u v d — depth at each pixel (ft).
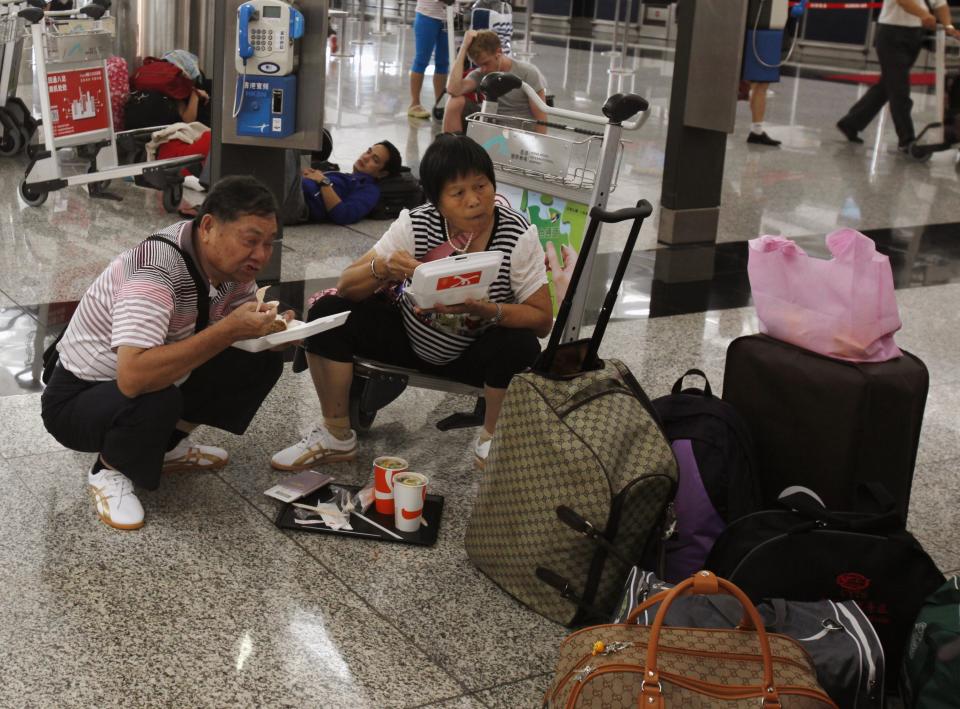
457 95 23.63
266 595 8.77
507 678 8.00
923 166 30.63
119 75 23.62
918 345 15.96
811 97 43.16
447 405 13.02
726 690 6.37
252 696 7.54
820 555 7.74
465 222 10.03
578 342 9.12
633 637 6.91
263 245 9.06
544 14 67.21
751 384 9.82
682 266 19.56
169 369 8.93
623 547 8.36
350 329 10.80
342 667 7.95
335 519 9.92
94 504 9.86
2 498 9.94
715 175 20.98
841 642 7.16
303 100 17.26
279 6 16.47
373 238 20.10
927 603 7.43
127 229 19.36
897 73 31.81
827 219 23.89
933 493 11.35
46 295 15.55
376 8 71.05
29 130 24.50
